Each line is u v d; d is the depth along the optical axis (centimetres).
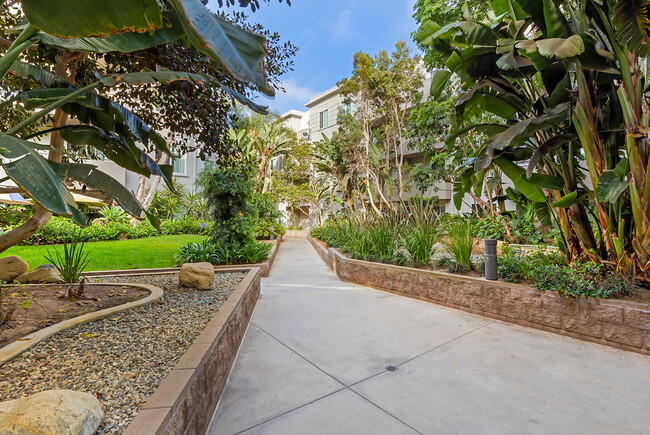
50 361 190
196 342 204
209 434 180
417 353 292
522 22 374
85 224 135
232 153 470
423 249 546
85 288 374
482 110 492
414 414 199
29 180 127
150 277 516
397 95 1223
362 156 1367
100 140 262
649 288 331
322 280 666
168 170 297
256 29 423
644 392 224
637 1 266
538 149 370
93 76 399
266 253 788
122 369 183
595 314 316
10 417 104
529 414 198
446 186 1367
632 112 328
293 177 2134
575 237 413
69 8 123
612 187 320
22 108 401
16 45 181
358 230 843
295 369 261
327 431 183
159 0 199
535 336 335
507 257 458
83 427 117
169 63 338
